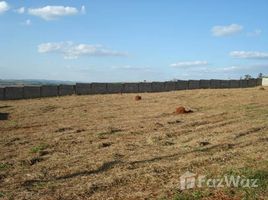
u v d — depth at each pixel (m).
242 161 14.45
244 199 10.47
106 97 50.78
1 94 51.09
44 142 20.00
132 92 65.19
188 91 60.34
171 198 10.72
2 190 11.94
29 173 13.85
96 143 19.34
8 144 19.77
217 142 18.62
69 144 19.33
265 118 26.92
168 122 26.47
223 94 51.06
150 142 19.33
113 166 14.51
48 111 35.44
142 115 31.23
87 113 33.50
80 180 12.80
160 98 47.28
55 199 10.99
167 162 14.86
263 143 18.33
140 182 12.38
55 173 13.80
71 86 59.09
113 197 11.04
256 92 54.34
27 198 11.13
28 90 53.75
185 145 18.16
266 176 12.28
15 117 31.30
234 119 27.22
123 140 20.22
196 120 27.23
